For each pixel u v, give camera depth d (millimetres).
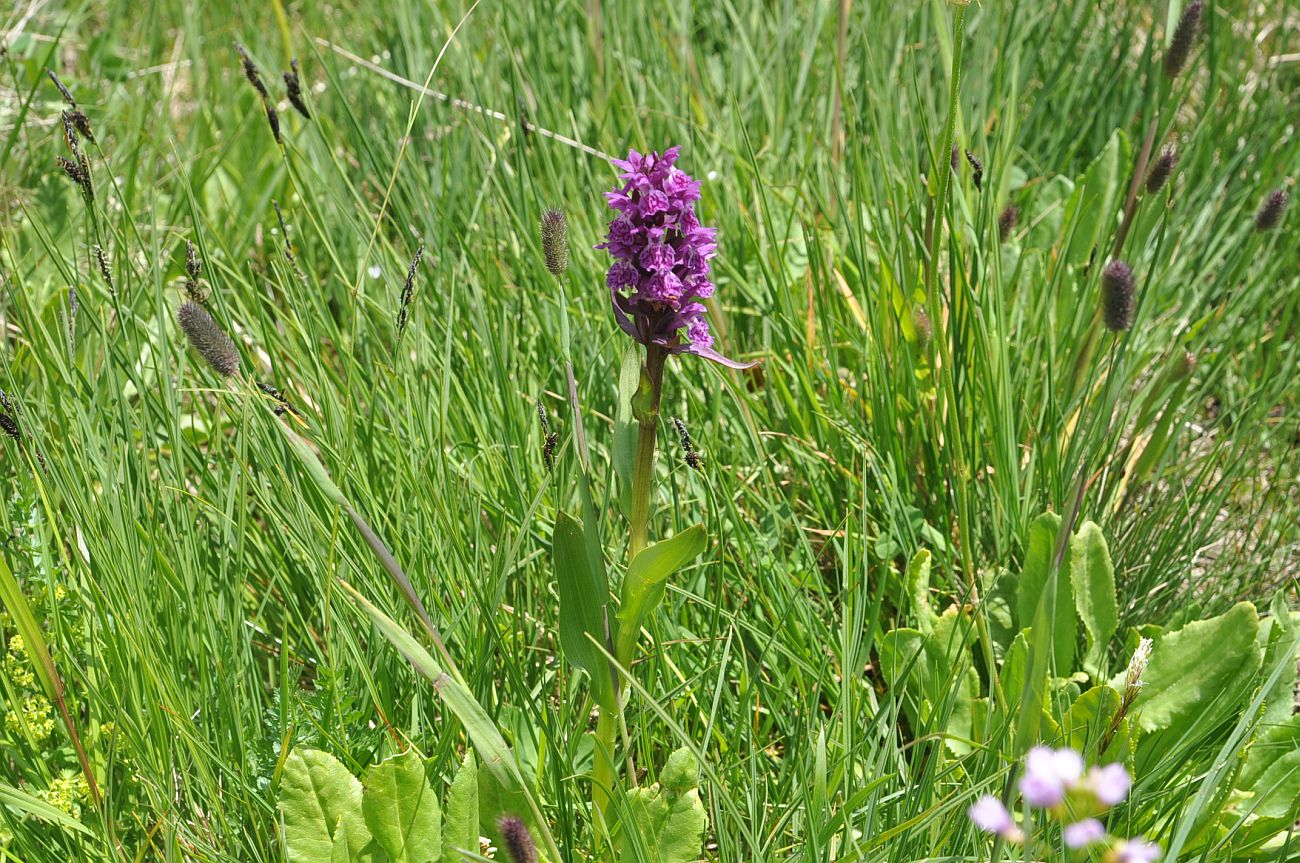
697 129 1247
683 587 935
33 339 950
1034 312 1092
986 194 1021
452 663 752
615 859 804
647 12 1521
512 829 710
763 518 985
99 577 844
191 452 932
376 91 1478
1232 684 858
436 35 1484
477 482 961
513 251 1128
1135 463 1026
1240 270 1123
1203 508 1021
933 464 1002
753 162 1029
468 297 1070
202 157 1330
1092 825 608
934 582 982
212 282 943
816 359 1082
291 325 990
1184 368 975
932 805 804
